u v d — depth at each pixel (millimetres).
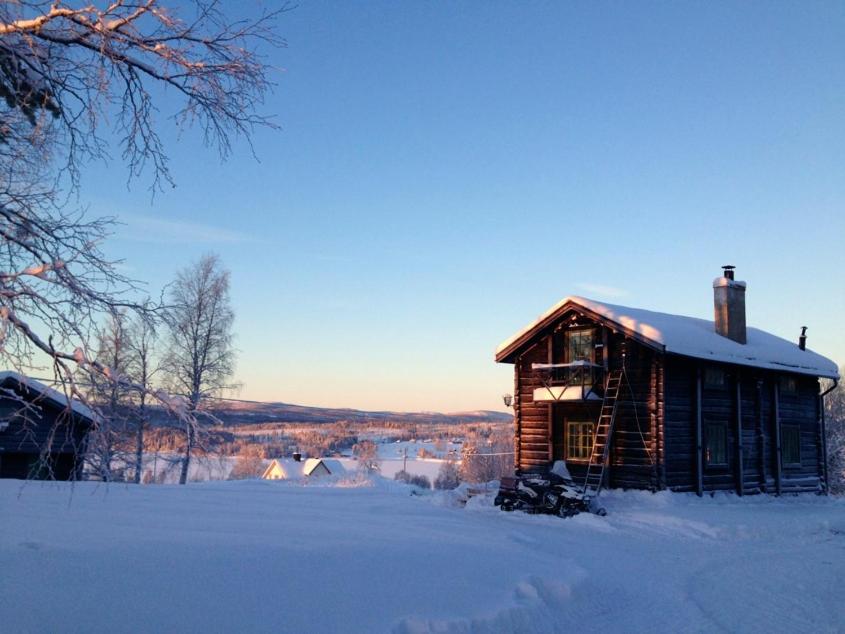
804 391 27141
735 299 24734
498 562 10094
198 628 5988
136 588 6930
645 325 20656
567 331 23609
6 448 19484
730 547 15227
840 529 17516
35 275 5555
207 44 6477
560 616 8484
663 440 20625
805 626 8977
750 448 23797
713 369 22734
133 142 6711
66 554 8203
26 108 5996
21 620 5789
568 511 18656
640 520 17906
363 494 22188
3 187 6098
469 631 6902
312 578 7922
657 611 9445
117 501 15633
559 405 23734
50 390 5723
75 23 6109
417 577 8547
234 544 9617
